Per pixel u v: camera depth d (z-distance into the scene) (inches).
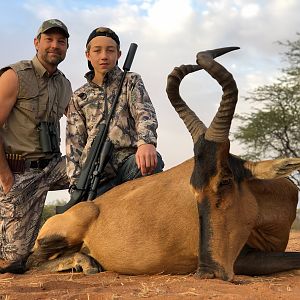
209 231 64.6
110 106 91.9
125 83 92.4
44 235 82.3
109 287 62.1
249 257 72.2
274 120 307.1
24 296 56.9
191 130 69.7
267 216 73.4
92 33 93.7
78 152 92.8
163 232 74.8
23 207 97.6
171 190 77.0
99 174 86.0
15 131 97.7
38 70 98.1
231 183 65.4
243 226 67.7
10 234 97.3
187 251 74.0
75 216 81.2
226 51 72.5
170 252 74.6
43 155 99.3
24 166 98.0
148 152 85.7
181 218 74.2
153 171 87.3
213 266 63.9
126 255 76.5
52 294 57.8
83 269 78.9
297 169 66.6
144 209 77.0
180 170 79.0
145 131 87.8
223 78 64.4
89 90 93.3
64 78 103.0
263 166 68.4
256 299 52.4
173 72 70.4
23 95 96.9
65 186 103.7
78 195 86.1
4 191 96.4
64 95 102.2
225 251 64.6
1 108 95.3
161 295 54.3
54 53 97.3
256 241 74.9
